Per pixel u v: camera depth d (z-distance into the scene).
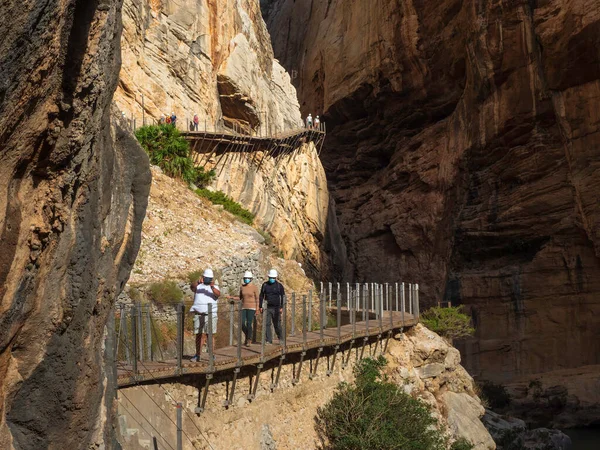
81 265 6.59
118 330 10.64
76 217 6.51
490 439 18.48
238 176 32.78
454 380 19.38
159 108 30.05
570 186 38.06
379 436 13.21
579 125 36.84
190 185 25.81
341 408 13.68
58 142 5.88
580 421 32.69
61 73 5.62
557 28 36.91
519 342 39.41
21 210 5.64
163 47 31.06
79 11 5.64
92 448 7.20
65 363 6.52
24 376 6.17
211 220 21.83
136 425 8.54
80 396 6.78
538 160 39.59
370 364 16.02
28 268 5.86
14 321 5.80
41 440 6.45
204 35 33.88
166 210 20.33
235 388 10.77
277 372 12.15
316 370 13.74
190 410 9.73
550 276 38.69
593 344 36.44
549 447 24.00
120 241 8.13
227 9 36.69
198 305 10.58
